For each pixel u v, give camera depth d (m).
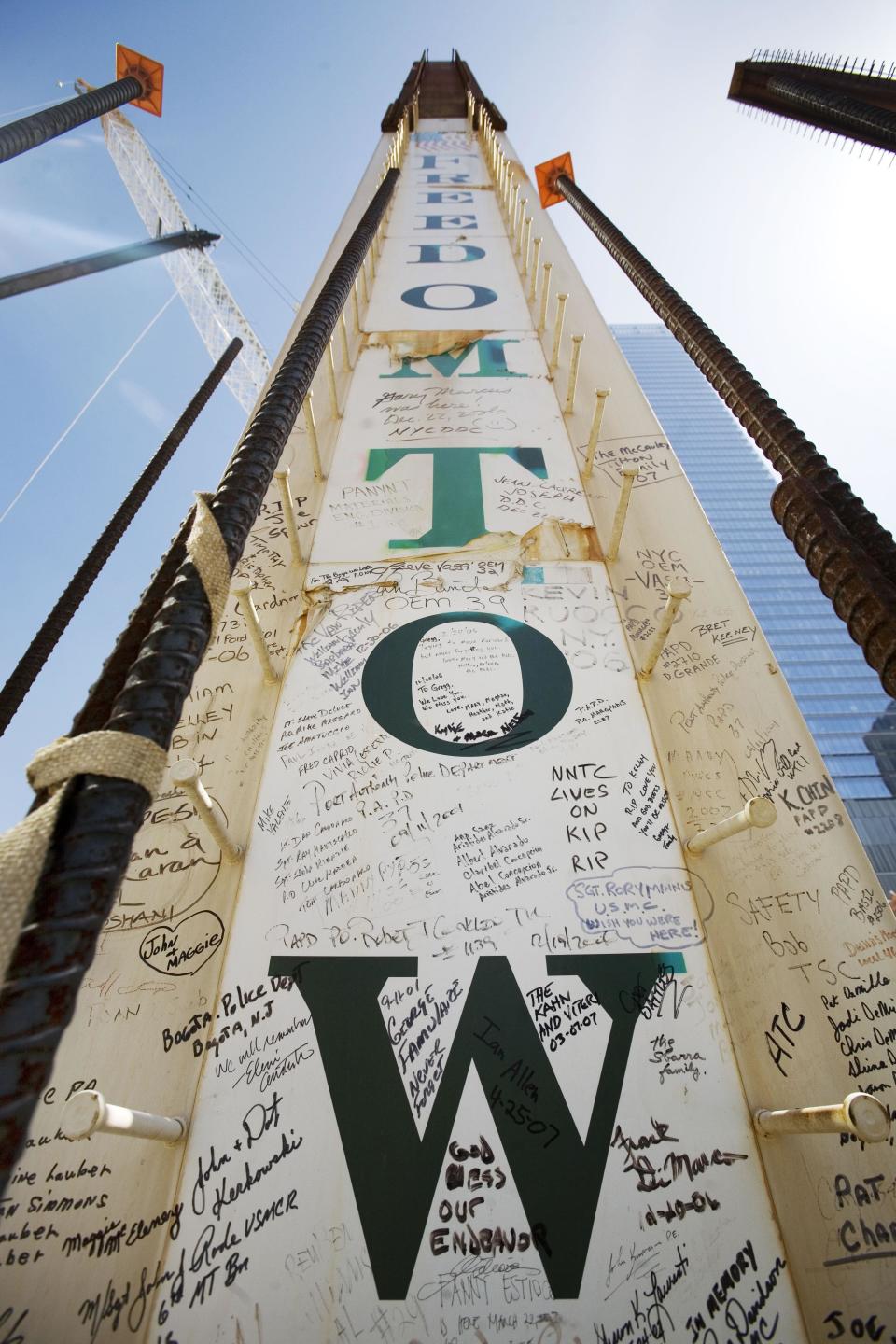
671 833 4.87
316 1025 4.08
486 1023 4.10
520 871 4.68
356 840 4.83
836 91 6.59
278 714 5.52
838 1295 3.34
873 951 4.34
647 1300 3.32
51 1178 3.63
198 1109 3.80
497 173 15.00
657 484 7.48
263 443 3.51
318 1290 3.34
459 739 5.38
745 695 5.61
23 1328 3.24
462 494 7.39
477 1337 3.24
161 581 3.18
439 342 9.70
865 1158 3.71
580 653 5.96
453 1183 3.62
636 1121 3.79
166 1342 3.21
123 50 11.28
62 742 2.23
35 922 1.83
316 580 6.56
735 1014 4.17
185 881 4.65
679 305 5.84
